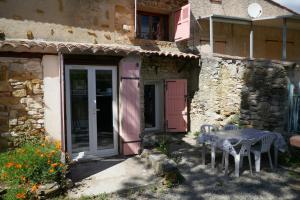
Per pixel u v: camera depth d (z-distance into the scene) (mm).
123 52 6789
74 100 6754
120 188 5191
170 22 10680
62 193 4973
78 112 6816
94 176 5809
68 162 5691
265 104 7902
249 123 8312
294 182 5465
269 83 7844
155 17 10648
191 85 10500
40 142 6148
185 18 9859
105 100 7152
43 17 7375
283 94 7730
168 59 10148
